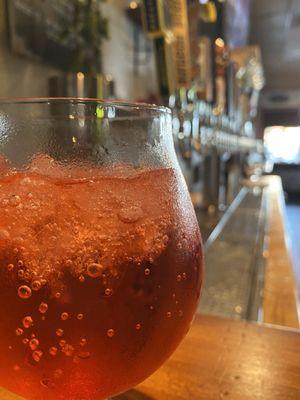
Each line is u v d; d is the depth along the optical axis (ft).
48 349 0.36
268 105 11.56
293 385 0.61
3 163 0.39
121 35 2.04
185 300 0.41
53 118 0.38
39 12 1.40
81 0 1.62
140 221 0.37
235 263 1.51
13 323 0.36
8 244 0.36
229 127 2.79
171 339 0.41
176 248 0.40
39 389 0.38
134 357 0.38
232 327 0.77
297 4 5.18
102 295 0.36
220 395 0.58
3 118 0.39
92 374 0.37
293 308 1.09
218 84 2.30
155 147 0.42
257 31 6.38
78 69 1.58
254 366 0.65
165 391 0.58
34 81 1.41
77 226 0.36
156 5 1.39
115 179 0.38
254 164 6.06
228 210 2.69
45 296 0.35
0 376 0.39
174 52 1.49
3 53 1.27
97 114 0.38
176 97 1.61
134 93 2.21
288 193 11.07
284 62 8.27
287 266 1.49
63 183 0.37
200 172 2.71
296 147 11.87
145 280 0.37
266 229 2.18
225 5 2.65
